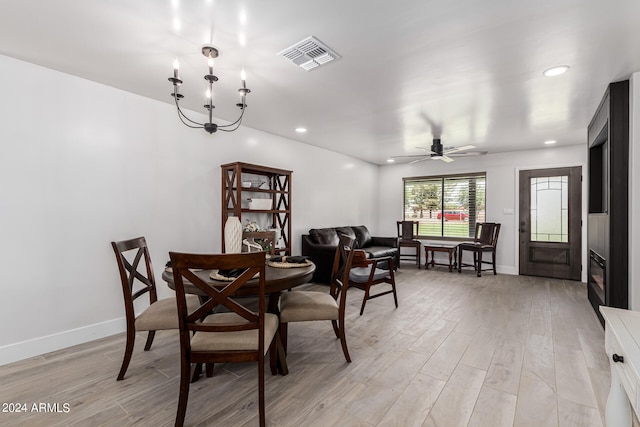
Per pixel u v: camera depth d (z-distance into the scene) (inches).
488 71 96.3
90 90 107.3
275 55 87.4
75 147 104.3
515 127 158.7
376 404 70.6
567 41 79.4
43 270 97.9
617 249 105.3
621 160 103.9
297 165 195.8
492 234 220.2
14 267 92.5
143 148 121.6
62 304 101.6
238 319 77.0
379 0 64.0
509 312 136.1
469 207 243.1
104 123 110.8
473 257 233.9
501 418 65.8
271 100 123.0
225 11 68.1
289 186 169.6
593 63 91.0
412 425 63.6
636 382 37.4
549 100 120.8
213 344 63.8
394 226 279.7
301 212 199.6
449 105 127.3
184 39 79.7
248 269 62.4
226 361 63.6
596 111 130.8
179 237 133.3
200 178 141.3
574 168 200.4
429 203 263.0
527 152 216.7
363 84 106.7
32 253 95.8
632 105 98.9
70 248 103.4
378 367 87.7
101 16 70.4
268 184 174.2
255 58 89.2
